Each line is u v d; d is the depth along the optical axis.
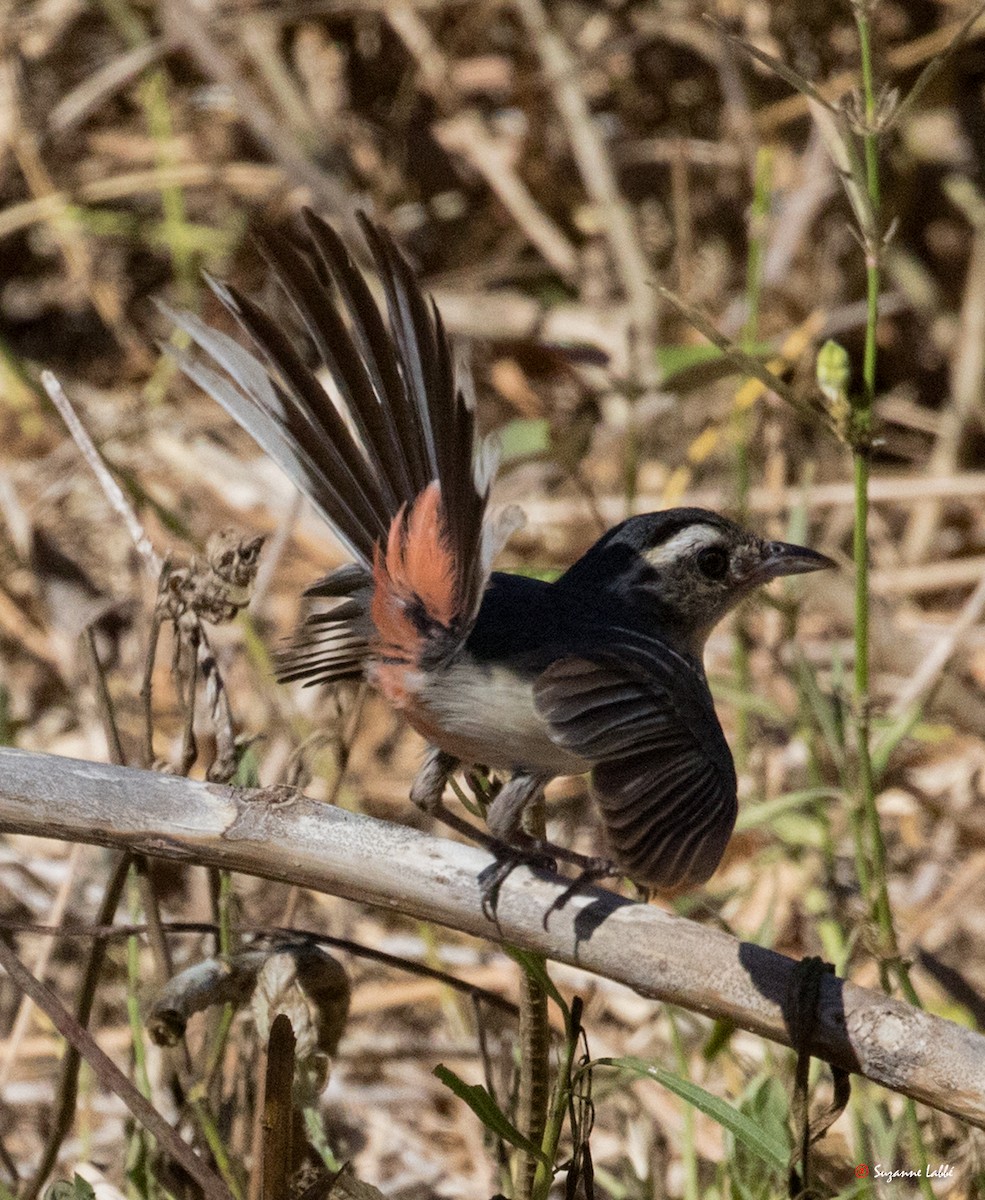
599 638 7.43
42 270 17.17
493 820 7.05
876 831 7.58
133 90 17.78
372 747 12.94
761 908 11.05
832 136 7.52
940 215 16.47
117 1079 6.52
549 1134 6.52
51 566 13.36
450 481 6.92
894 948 7.55
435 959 10.93
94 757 12.54
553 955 6.65
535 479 15.33
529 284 16.78
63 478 14.11
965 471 16.02
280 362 7.14
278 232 7.12
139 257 17.11
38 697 13.51
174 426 15.09
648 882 6.01
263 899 11.62
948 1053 6.15
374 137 17.16
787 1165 6.30
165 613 7.23
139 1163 7.75
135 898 9.14
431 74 16.88
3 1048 10.23
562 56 16.48
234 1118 7.93
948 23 15.98
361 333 7.07
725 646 13.50
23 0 17.09
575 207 17.25
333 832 6.70
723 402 15.27
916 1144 7.32
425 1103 10.36
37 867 11.18
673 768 6.45
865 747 7.59
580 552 14.62
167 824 6.70
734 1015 6.41
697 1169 9.03
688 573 8.38
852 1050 6.23
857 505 7.45
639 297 15.74
